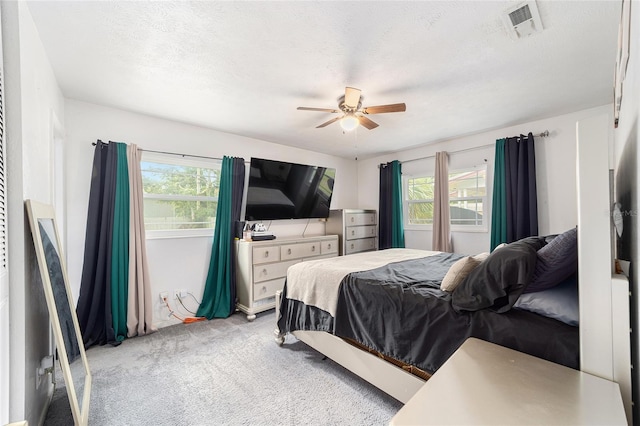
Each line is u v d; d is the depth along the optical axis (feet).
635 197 3.12
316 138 12.84
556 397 2.93
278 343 8.14
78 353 5.74
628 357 3.14
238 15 4.92
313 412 5.33
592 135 3.31
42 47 5.64
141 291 9.03
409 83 7.50
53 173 6.66
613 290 3.21
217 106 9.00
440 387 3.14
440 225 13.20
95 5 4.64
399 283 5.82
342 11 4.85
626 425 2.54
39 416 4.87
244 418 5.19
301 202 13.73
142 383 6.30
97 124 8.80
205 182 11.37
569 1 4.64
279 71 6.84
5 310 3.75
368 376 5.74
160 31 5.35
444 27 5.27
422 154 14.43
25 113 4.34
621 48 4.10
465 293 4.54
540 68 6.78
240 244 11.18
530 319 4.02
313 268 7.39
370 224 16.08
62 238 7.89
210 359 7.39
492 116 10.09
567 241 3.87
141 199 9.23
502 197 11.28
